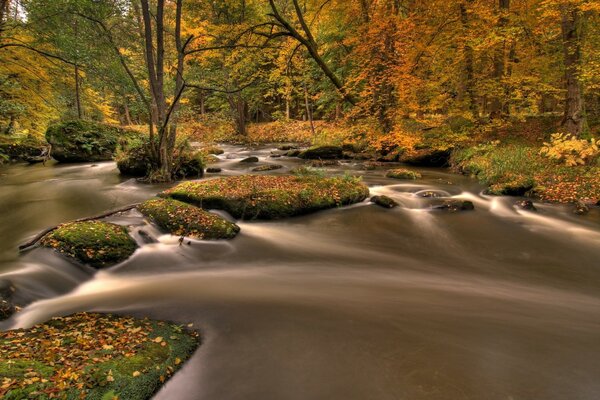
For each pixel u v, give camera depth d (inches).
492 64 625.0
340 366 117.2
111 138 679.7
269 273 209.6
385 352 124.8
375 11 628.1
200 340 132.8
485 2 558.3
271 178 371.9
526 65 573.0
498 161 463.2
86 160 641.0
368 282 198.8
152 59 438.0
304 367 116.8
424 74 619.8
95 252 199.0
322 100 1006.4
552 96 671.8
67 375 99.7
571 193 361.4
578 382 109.5
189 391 105.3
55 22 453.7
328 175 504.7
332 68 974.4
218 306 161.0
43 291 169.8
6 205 339.3
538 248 261.4
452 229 298.7
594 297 186.9
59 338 122.6
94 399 93.5
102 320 141.4
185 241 238.7
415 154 610.5
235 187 331.9
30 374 97.8
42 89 674.8
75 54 456.4
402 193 401.7
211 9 881.5
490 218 323.6
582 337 137.7
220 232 252.8
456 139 569.9
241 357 122.2
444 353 124.6
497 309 163.8
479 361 119.7
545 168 422.6
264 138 1149.1
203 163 503.2
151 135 448.5
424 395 102.7
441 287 193.9
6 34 541.0
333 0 673.0
